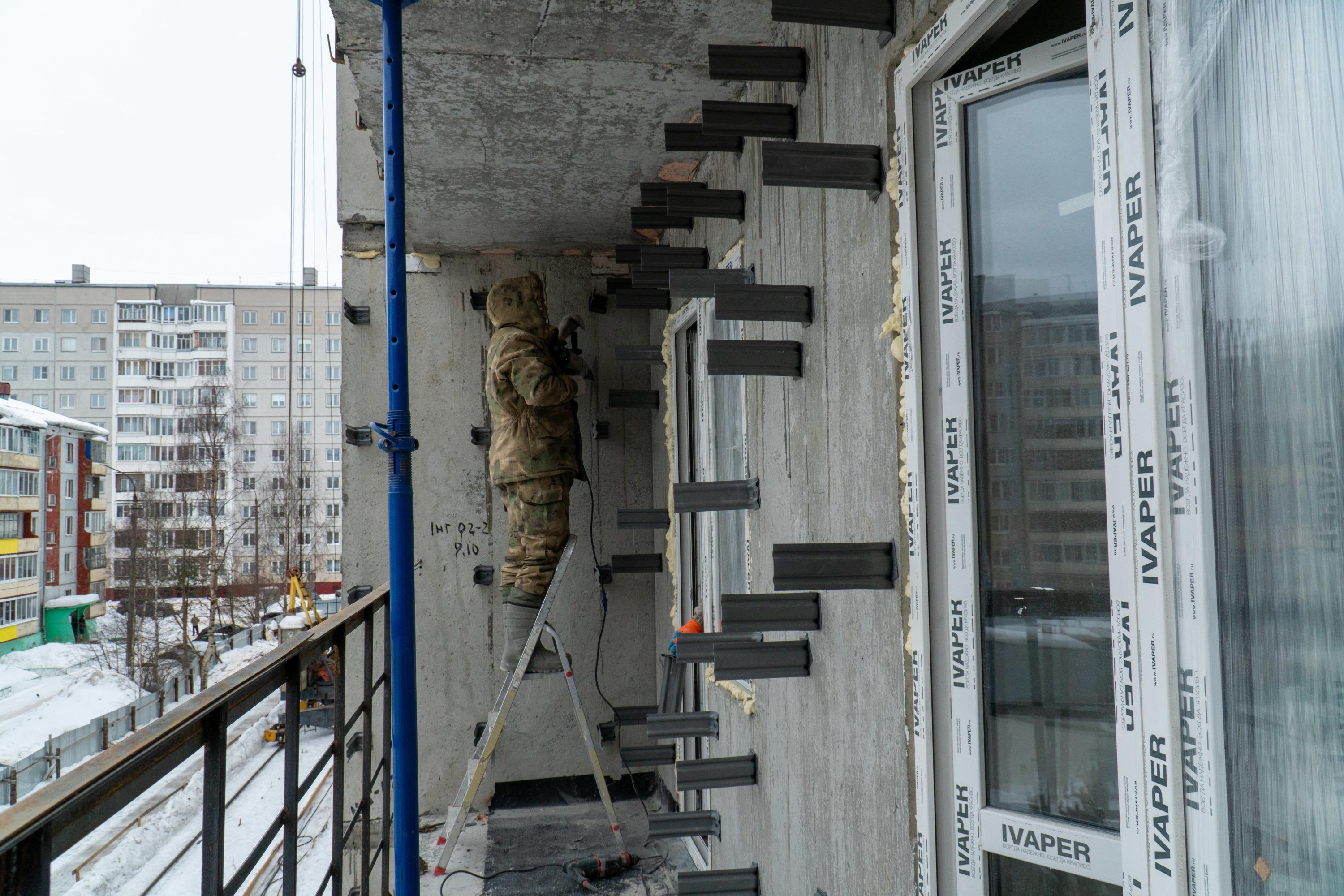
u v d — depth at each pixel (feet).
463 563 16.21
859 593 6.80
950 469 5.61
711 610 12.60
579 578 16.66
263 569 131.95
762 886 9.61
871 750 6.56
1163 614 3.46
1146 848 3.56
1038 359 5.26
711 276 9.68
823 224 7.55
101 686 87.51
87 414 183.01
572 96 10.12
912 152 5.80
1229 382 3.25
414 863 7.51
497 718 13.15
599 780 13.58
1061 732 5.12
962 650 5.51
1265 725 3.11
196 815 28.19
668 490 15.03
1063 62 5.02
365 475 16.05
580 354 15.17
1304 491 2.98
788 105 8.20
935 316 5.73
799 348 8.20
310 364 175.52
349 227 16.12
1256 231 3.14
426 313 16.47
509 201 13.88
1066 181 5.15
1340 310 2.83
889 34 6.09
